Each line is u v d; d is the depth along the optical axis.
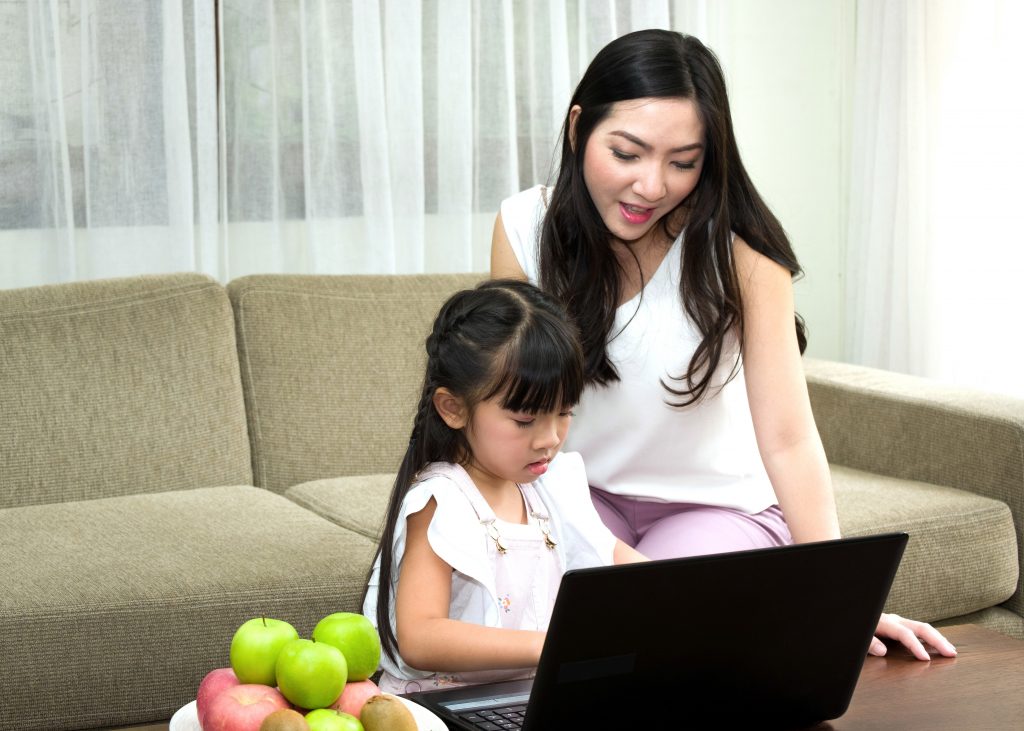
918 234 3.40
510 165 3.17
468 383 1.45
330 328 2.65
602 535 1.63
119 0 2.72
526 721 1.15
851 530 2.19
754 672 1.24
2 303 2.39
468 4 3.06
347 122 2.97
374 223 2.98
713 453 1.90
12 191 2.70
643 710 1.20
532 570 1.56
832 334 3.75
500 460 1.47
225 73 2.88
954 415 2.50
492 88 3.15
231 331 2.57
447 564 1.47
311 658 1.08
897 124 3.44
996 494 2.43
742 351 1.83
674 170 1.70
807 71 3.61
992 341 3.30
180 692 1.84
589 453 1.92
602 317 1.83
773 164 3.61
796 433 1.79
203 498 2.31
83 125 2.73
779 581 1.20
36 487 2.32
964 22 3.28
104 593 1.81
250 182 2.92
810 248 3.69
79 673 1.78
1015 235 3.24
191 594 1.84
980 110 3.27
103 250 2.77
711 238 1.77
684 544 1.79
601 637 1.14
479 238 3.20
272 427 2.57
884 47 3.43
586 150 1.73
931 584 2.29
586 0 3.21
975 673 1.46
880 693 1.40
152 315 2.49
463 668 1.36
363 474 2.62
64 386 2.38
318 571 1.94
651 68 1.65
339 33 2.95
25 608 1.76
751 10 3.53
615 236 1.83
